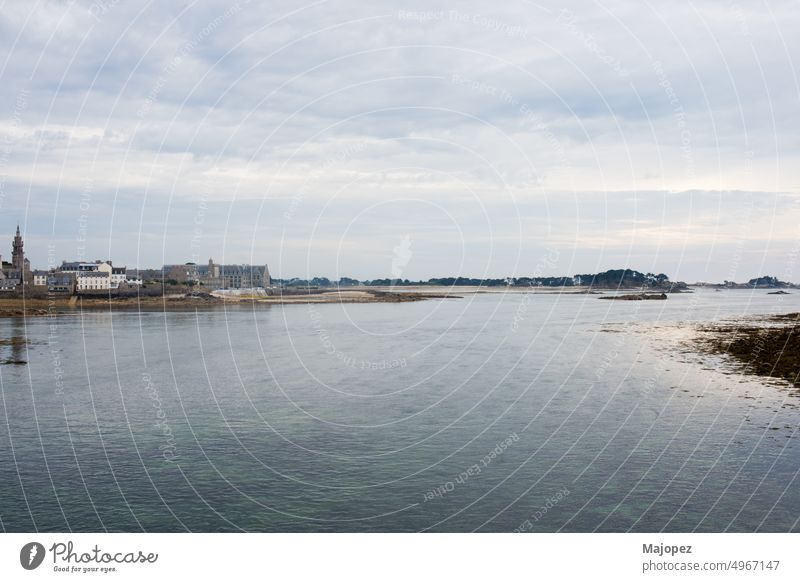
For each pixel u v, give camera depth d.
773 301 189.88
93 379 51.59
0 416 38.28
